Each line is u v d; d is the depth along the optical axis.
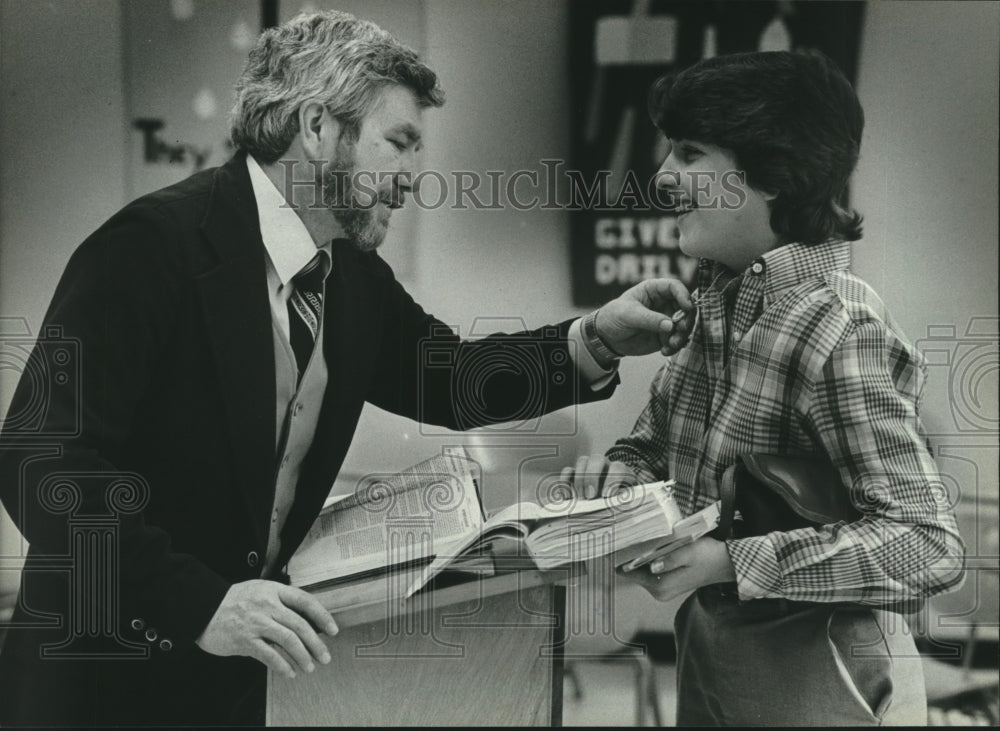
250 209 1.40
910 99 1.58
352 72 1.40
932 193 1.58
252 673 1.43
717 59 1.31
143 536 1.32
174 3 1.58
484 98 1.59
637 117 1.59
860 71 1.57
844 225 1.30
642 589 1.55
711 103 1.27
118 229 1.33
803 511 1.20
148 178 1.60
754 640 1.29
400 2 1.58
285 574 1.40
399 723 1.26
